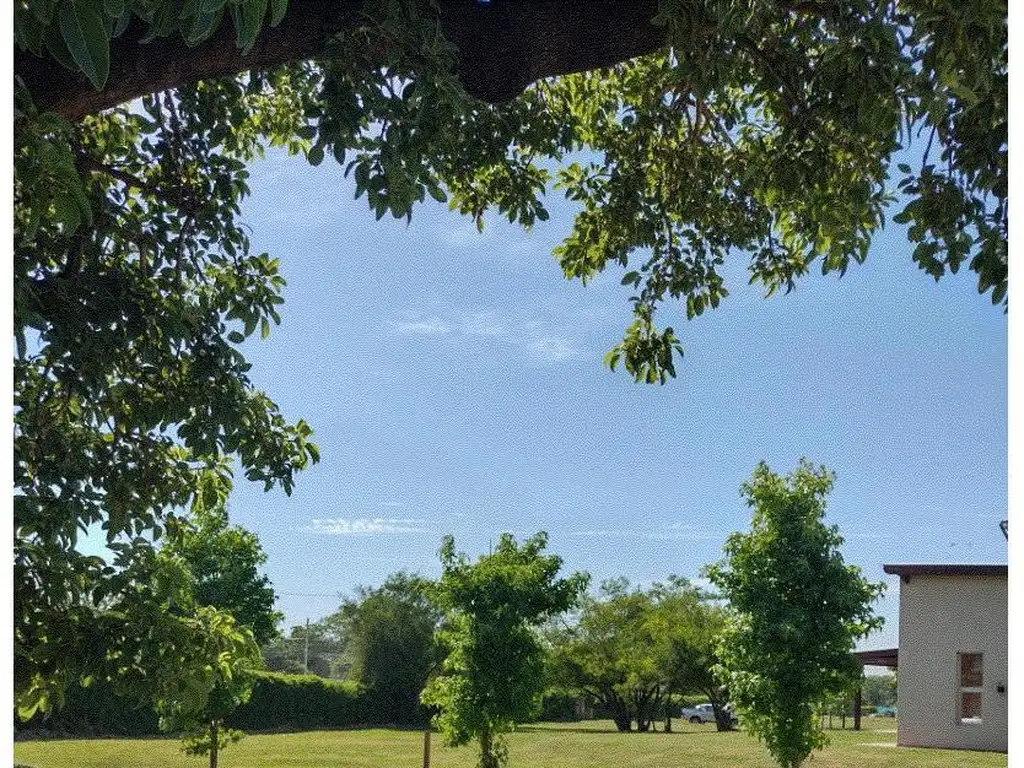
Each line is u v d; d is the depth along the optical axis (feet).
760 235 27.45
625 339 28.48
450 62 14.90
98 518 19.17
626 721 128.26
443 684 49.62
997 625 68.44
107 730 87.25
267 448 25.08
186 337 21.79
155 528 23.49
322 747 79.77
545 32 16.63
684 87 24.54
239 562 51.90
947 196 18.33
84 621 16.94
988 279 16.57
